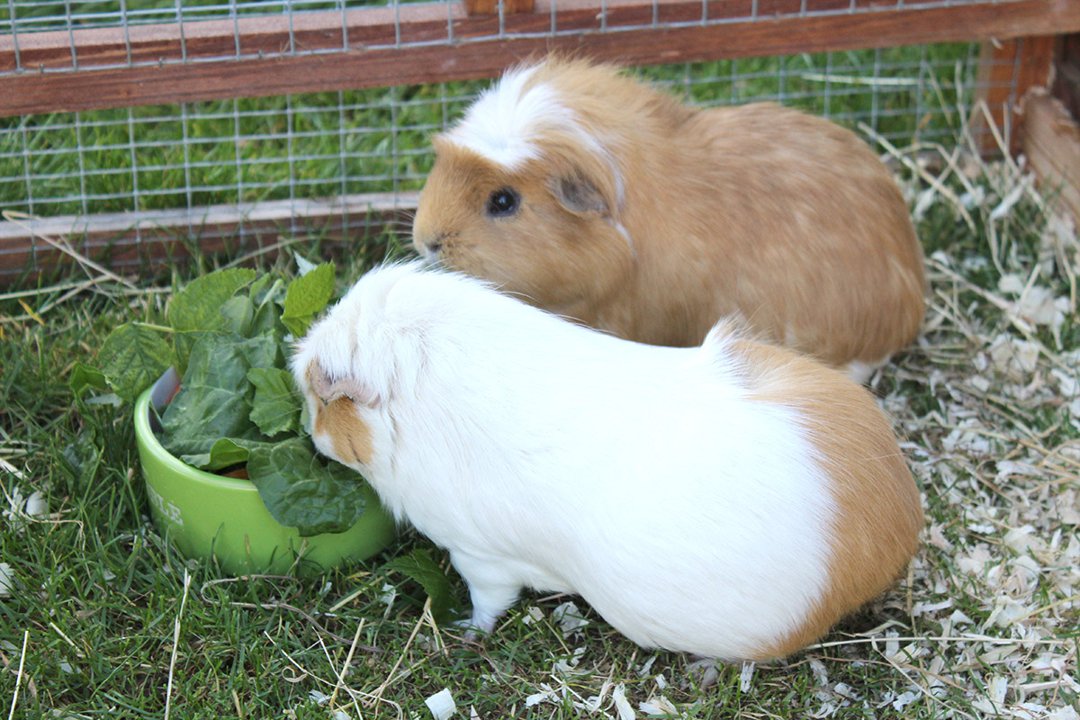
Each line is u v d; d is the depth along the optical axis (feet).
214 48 3.13
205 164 3.41
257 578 2.75
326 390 2.59
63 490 2.90
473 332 2.60
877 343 3.07
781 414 2.58
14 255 3.29
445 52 3.19
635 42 3.24
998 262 3.42
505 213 2.86
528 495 2.56
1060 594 2.79
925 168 3.65
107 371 2.84
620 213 2.88
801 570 2.53
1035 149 3.61
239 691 2.63
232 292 2.87
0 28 3.57
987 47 3.59
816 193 2.98
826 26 3.28
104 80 3.13
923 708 2.63
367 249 3.41
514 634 2.73
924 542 2.85
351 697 2.62
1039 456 3.02
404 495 2.65
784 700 2.62
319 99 3.68
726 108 3.08
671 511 2.52
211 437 2.75
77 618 2.68
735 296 2.96
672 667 2.67
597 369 2.60
